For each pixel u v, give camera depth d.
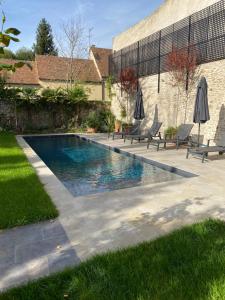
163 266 2.93
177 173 7.92
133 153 10.66
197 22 12.59
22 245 3.52
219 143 9.78
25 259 3.19
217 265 2.90
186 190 5.77
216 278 2.68
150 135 13.10
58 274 2.81
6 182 6.18
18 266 3.05
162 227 3.98
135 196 5.38
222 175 7.04
